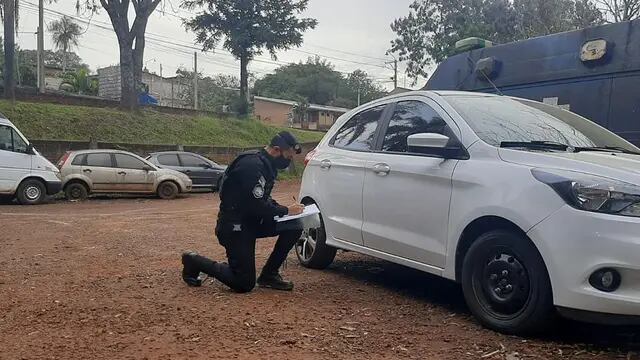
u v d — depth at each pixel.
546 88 7.24
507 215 4.19
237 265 5.43
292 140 5.54
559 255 3.87
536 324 4.10
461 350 4.01
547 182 4.05
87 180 17.59
